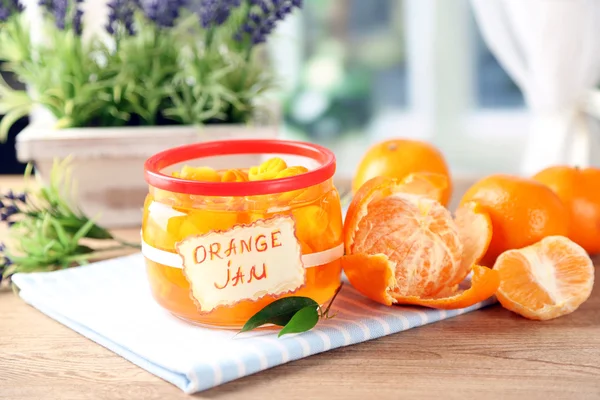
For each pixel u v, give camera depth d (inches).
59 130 30.1
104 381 21.5
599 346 22.4
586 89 35.3
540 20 34.6
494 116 71.4
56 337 23.4
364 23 71.2
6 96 31.6
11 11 30.5
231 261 21.9
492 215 24.9
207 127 30.1
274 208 22.1
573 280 23.9
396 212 23.9
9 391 21.1
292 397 20.7
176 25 32.4
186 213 22.0
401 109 73.7
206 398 20.8
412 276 23.7
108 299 24.5
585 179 26.5
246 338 22.3
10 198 27.0
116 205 30.1
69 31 30.5
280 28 70.2
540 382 21.0
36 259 26.5
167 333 22.6
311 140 75.8
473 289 23.0
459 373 21.4
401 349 22.4
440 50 70.4
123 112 30.9
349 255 23.2
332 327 22.7
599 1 34.3
